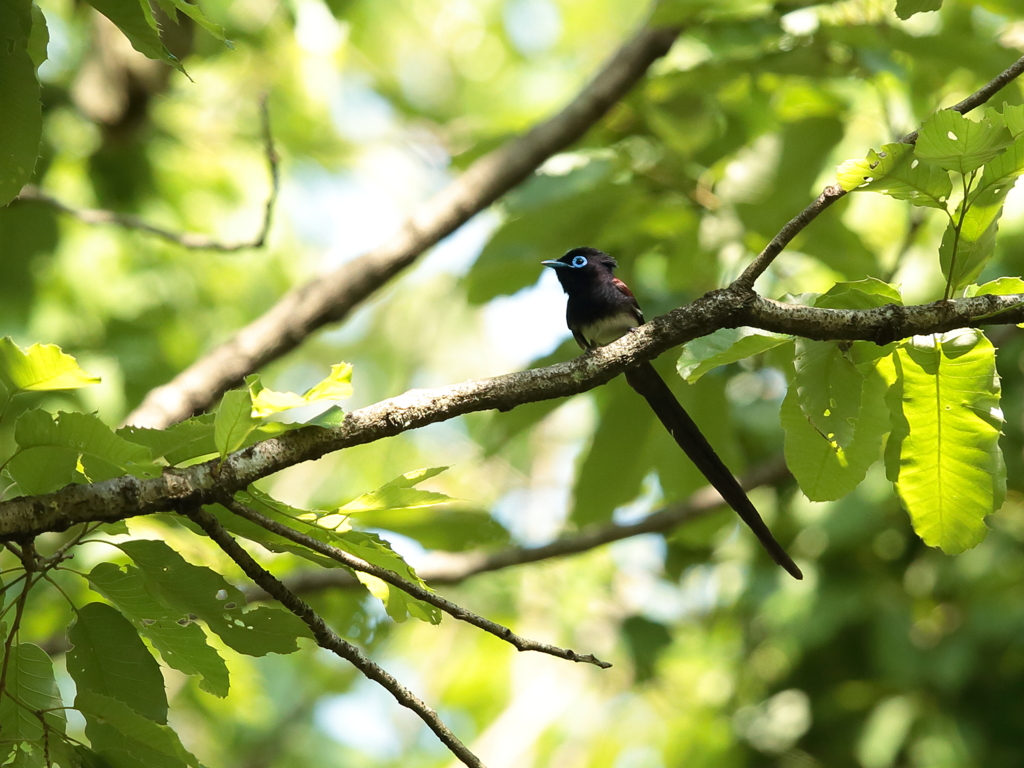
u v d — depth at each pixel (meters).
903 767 11.48
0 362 3.98
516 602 14.16
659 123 9.72
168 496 4.34
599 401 9.71
